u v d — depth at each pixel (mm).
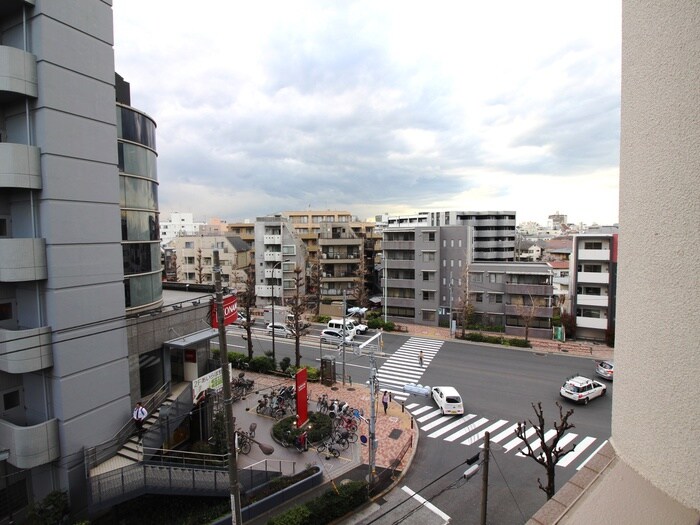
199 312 19266
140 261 16703
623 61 2277
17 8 12180
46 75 12211
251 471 15250
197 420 17766
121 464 13719
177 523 13414
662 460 2010
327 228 54688
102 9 13867
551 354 33719
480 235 65062
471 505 14680
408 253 45500
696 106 1754
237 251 56625
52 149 12422
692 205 1783
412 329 42594
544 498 15039
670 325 1919
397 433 20219
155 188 18172
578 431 20312
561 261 50000
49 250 12469
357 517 14125
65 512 12344
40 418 13016
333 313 47625
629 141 2193
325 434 19438
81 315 13320
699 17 1741
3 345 12055
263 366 28797
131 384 15594
